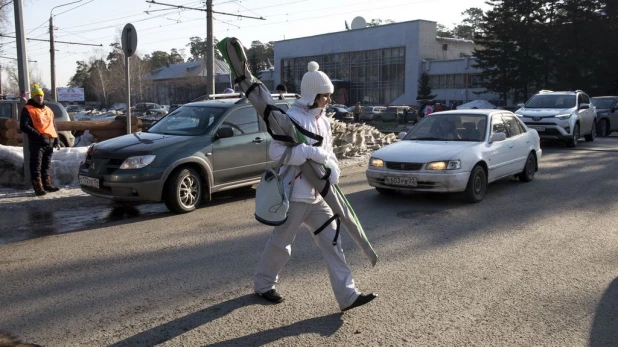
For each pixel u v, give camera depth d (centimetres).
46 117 949
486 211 819
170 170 809
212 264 577
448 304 460
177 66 8500
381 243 648
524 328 412
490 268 552
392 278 525
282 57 7400
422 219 770
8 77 6675
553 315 436
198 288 504
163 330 414
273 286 468
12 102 1479
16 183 1030
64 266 576
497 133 930
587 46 4500
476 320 427
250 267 564
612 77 4484
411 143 932
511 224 737
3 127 1354
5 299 484
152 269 562
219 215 820
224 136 873
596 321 424
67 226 765
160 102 7650
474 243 645
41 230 741
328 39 6825
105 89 7069
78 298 483
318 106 420
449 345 386
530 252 607
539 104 1805
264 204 409
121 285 515
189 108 952
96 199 937
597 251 608
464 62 5631
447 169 834
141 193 791
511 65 4962
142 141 847
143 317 439
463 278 523
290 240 445
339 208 427
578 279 518
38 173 946
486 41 5159
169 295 488
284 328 415
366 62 6475
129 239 685
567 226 722
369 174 895
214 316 439
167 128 926
